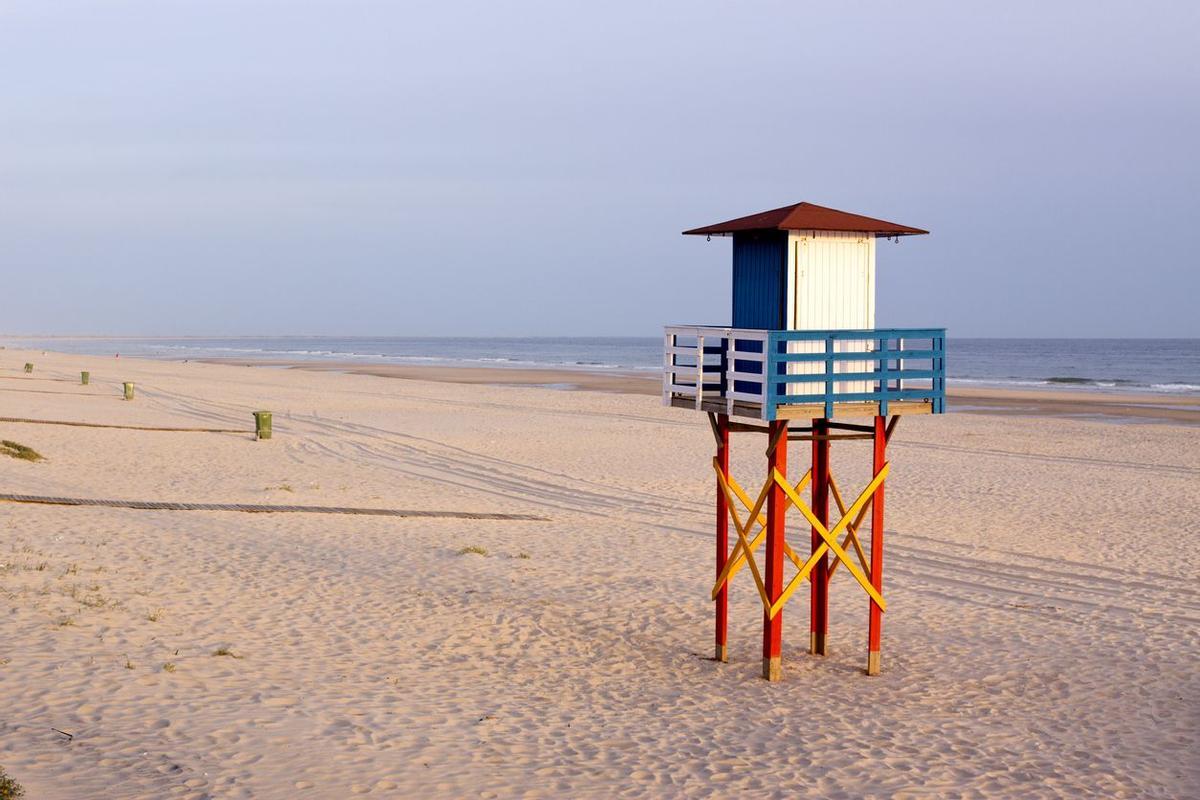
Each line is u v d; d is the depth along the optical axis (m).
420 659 11.29
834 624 13.63
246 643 11.12
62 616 11.14
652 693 10.70
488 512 20.86
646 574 15.90
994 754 9.13
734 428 11.95
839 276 11.25
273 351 164.88
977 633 13.24
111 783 7.19
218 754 7.95
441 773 8.02
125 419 35.00
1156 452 31.75
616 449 31.50
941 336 11.27
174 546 15.58
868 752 9.10
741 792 8.05
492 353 162.62
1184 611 14.30
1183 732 9.80
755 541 12.08
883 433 11.43
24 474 21.30
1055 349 185.12
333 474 25.30
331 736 8.61
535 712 9.83
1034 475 26.69
